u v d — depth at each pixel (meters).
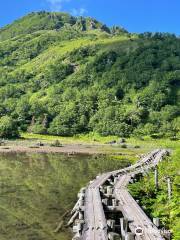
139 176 56.66
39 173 69.06
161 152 104.25
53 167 80.88
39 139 179.38
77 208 35.53
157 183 42.25
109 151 134.00
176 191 37.38
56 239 30.47
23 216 37.31
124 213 30.41
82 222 27.45
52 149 136.88
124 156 115.62
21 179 60.31
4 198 45.12
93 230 25.08
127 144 166.50
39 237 30.94
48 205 41.94
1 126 175.38
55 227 33.88
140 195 41.03
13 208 40.41
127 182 48.16
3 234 31.59
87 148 145.75
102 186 44.53
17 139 174.62
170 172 49.88
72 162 94.19
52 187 53.12
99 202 34.88
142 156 103.88
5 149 130.88
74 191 50.25
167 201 35.00
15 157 105.06
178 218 28.17
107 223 26.97
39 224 34.72
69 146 152.25
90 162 94.94
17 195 47.00
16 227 33.66
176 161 57.31
